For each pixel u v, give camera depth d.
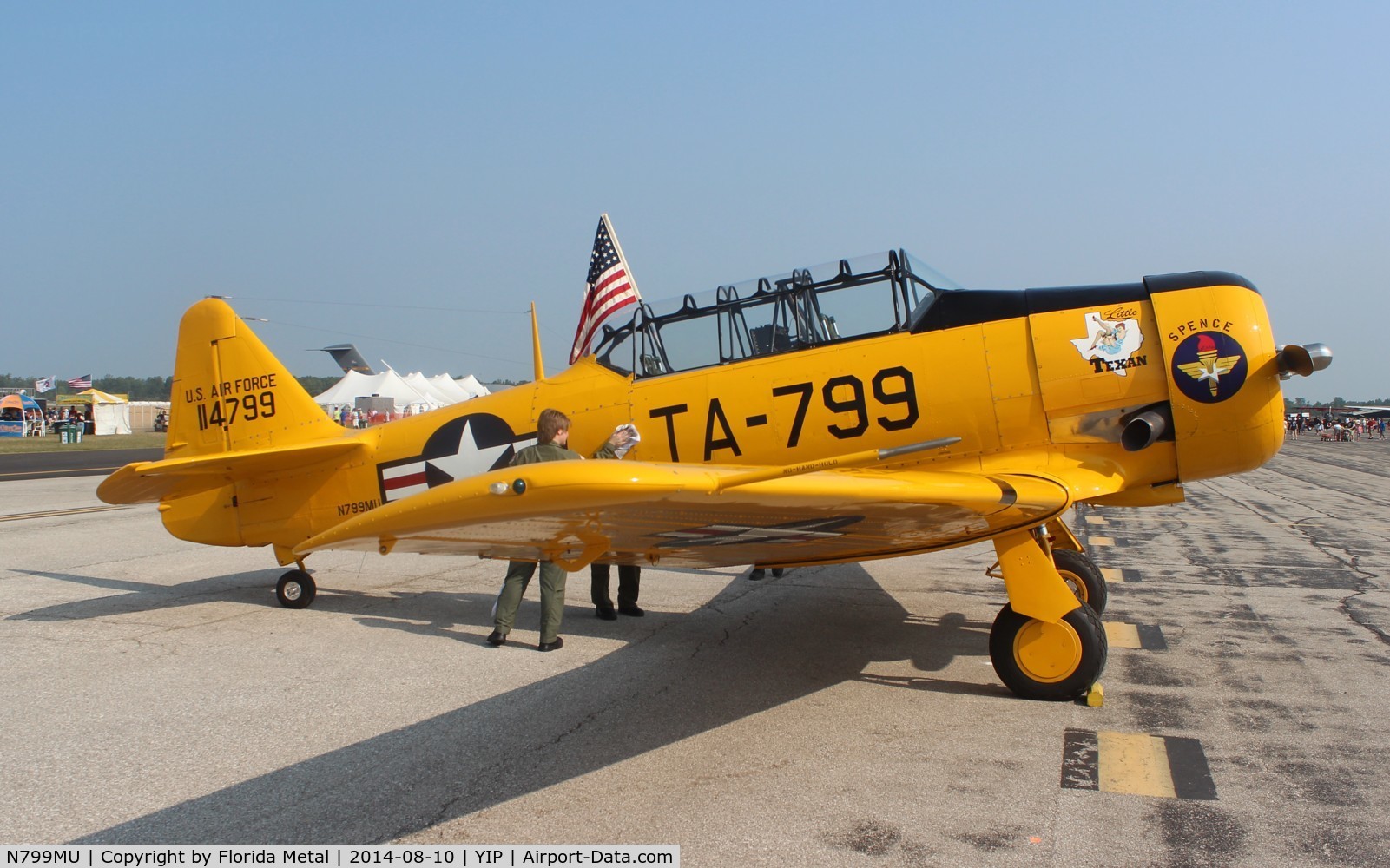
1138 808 2.82
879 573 7.17
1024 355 4.68
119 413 53.53
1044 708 3.82
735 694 4.08
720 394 5.18
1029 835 2.65
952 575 7.04
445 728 3.68
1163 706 3.80
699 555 4.32
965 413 4.71
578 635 5.27
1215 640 4.86
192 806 2.96
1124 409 4.57
